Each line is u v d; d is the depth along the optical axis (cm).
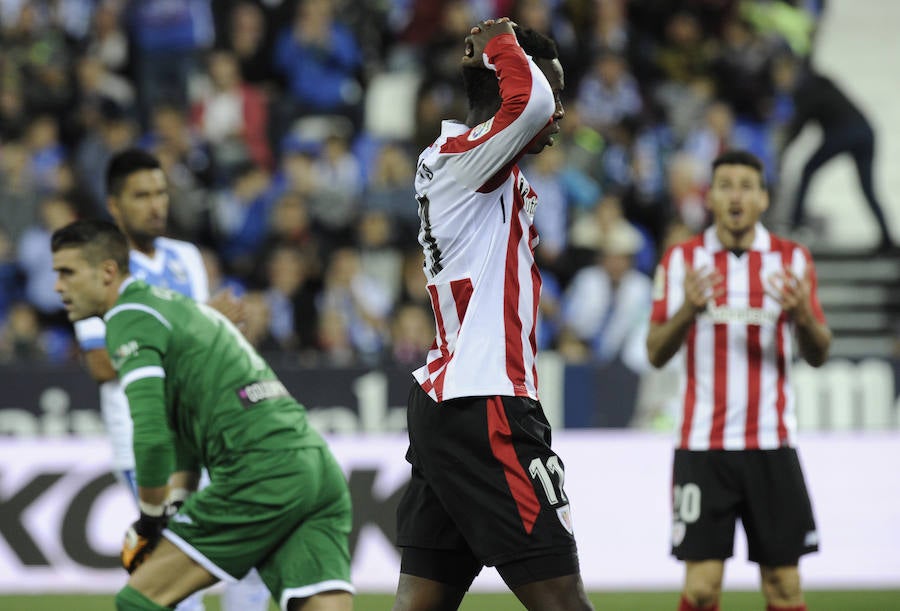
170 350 1492
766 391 2005
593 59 4572
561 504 1371
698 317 2033
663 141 4431
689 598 1981
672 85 4588
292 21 4628
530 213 1438
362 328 3616
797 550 1966
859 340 4516
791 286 1952
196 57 4650
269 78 4631
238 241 4038
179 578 1466
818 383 3138
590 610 1353
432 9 4897
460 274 1386
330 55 4581
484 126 1361
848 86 5481
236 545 1470
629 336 3703
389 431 3050
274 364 3062
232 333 1548
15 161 4009
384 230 3878
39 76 4450
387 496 2888
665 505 2958
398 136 4638
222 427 1480
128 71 4622
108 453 2884
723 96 4703
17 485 2859
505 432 1365
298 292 3653
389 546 2870
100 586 2827
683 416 2031
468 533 1384
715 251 2069
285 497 1472
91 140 4206
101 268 1559
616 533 2948
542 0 4550
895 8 5656
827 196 5031
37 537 2842
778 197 4606
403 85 4912
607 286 3716
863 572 2916
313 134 4528
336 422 3056
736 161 2058
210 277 3666
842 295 4572
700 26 4906
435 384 1395
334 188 3988
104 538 2848
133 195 1948
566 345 3562
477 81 1421
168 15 4566
